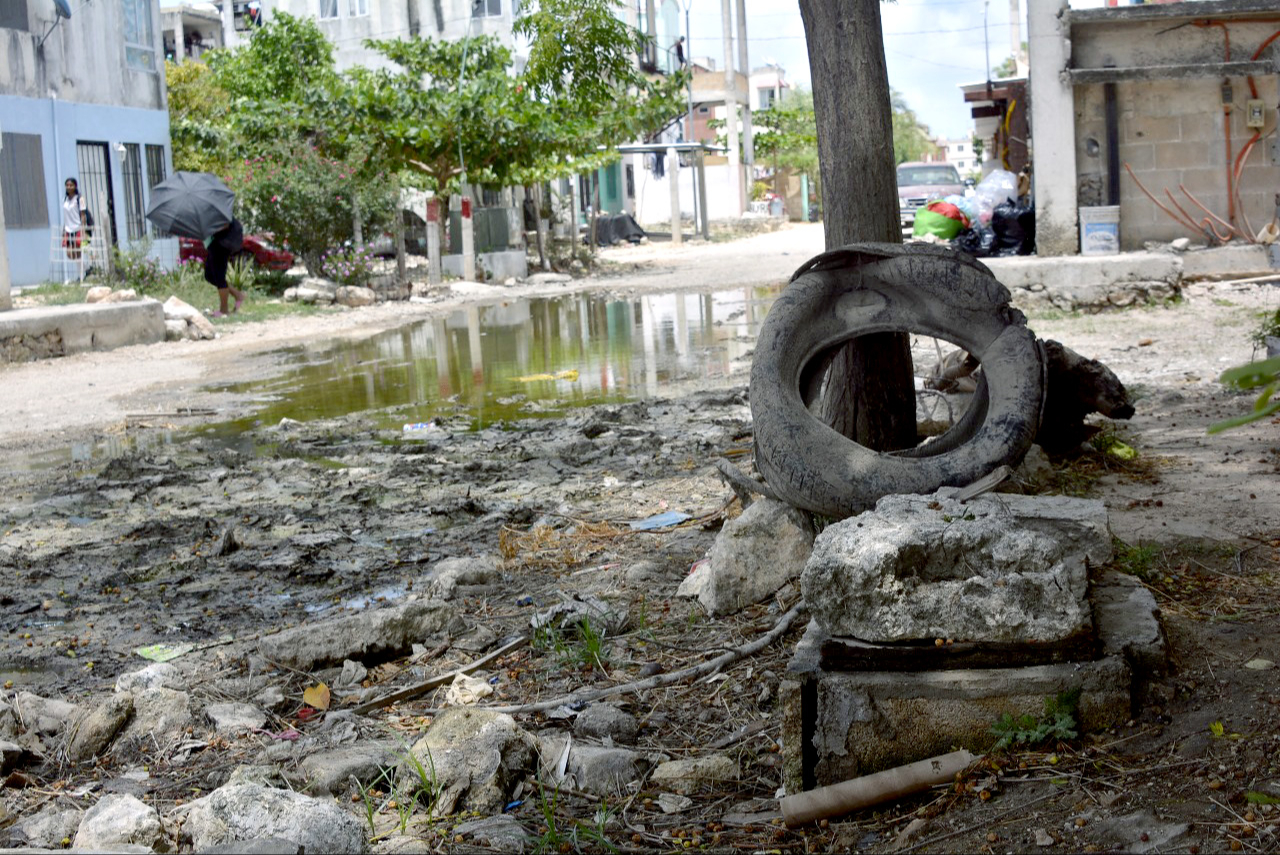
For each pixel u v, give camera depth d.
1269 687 3.64
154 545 7.09
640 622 5.29
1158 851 2.92
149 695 4.52
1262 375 1.47
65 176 24.23
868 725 3.58
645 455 8.84
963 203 18.55
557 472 8.48
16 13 22.94
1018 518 4.07
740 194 53.69
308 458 9.52
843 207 5.66
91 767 4.21
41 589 6.35
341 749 4.09
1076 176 16.11
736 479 5.62
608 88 10.84
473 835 3.49
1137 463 7.14
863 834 3.37
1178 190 16.06
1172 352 11.84
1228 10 15.38
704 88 63.94
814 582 3.62
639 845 3.46
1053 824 3.14
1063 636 3.52
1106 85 15.94
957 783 3.43
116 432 10.99
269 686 4.84
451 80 30.23
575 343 16.17
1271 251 15.70
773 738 4.06
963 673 3.56
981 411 5.50
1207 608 4.50
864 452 4.94
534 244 34.22
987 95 22.92
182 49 51.84
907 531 3.65
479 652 5.11
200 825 3.39
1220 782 3.15
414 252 38.25
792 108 70.12
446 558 6.57
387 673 5.00
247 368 15.21
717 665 4.64
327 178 24.38
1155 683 3.70
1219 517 5.81
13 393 13.53
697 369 13.19
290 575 6.43
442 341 17.31
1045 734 3.50
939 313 5.16
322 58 38.56
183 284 23.39
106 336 17.44
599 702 4.46
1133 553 5.04
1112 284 15.22
